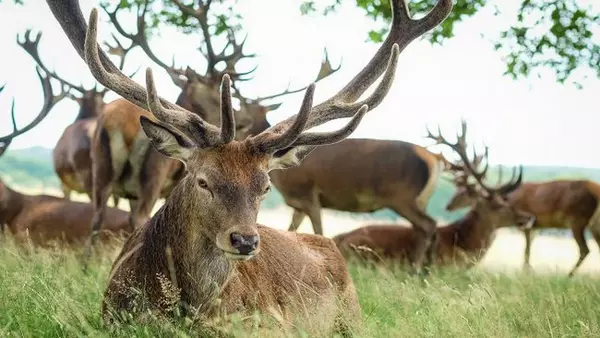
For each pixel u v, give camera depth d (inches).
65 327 252.2
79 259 467.8
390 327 293.4
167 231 249.9
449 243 699.4
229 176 239.3
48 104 504.1
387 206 641.6
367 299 360.5
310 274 294.0
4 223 557.6
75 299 289.7
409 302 327.0
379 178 636.7
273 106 598.2
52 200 570.9
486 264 680.4
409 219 636.1
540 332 281.3
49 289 273.7
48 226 551.8
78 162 619.8
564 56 583.5
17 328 255.0
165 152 247.4
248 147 246.8
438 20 305.6
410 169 636.7
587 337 275.4
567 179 906.1
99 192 487.8
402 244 633.0
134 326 236.5
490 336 264.5
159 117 242.8
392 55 273.6
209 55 541.6
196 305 247.3
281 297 273.1
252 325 248.1
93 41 253.3
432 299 315.6
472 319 285.9
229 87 238.7
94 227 484.1
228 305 249.0
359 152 639.8
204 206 239.9
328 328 293.0
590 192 890.1
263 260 274.8
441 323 274.2
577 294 359.6
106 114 487.5
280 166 257.4
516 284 425.1
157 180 490.3
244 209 236.2
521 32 583.8
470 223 708.7
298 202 645.9
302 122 242.4
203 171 241.0
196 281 246.7
